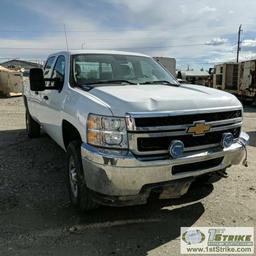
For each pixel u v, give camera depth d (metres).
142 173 3.42
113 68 5.00
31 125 8.16
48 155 6.79
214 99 3.90
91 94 4.02
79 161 3.97
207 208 4.39
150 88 4.29
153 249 3.46
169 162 3.49
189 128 3.58
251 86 21.16
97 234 3.74
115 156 3.39
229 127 3.99
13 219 4.05
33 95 7.02
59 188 5.04
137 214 4.22
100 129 3.50
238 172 5.83
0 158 6.59
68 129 4.58
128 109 3.40
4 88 23.28
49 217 4.12
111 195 3.53
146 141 3.43
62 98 4.68
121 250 3.43
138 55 5.58
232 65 24.05
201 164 3.81
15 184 5.19
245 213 4.25
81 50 5.26
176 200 4.62
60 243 3.55
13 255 3.32
